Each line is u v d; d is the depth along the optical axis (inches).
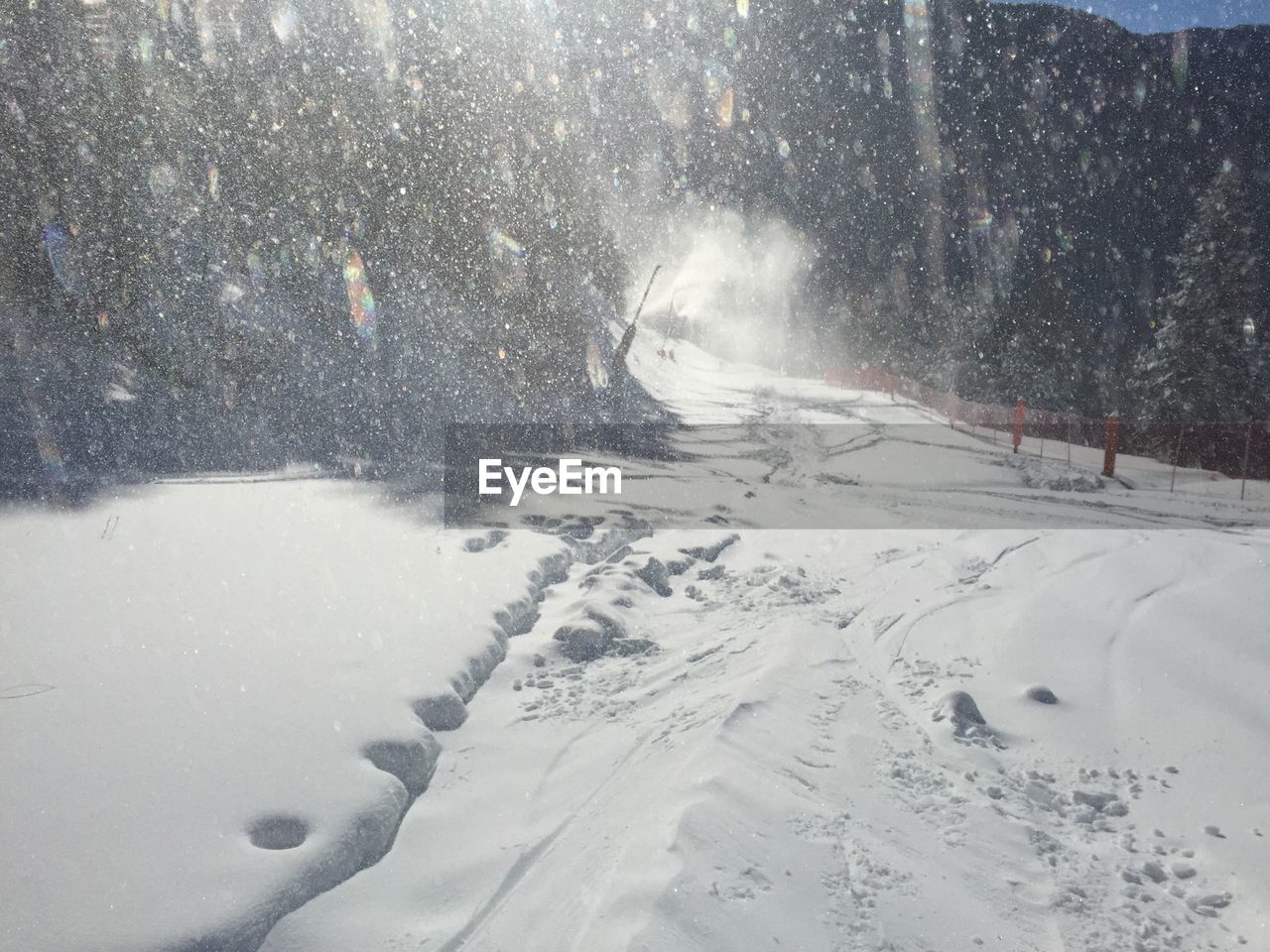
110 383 560.4
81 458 442.0
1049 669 206.2
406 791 141.6
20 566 242.8
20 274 617.3
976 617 248.1
